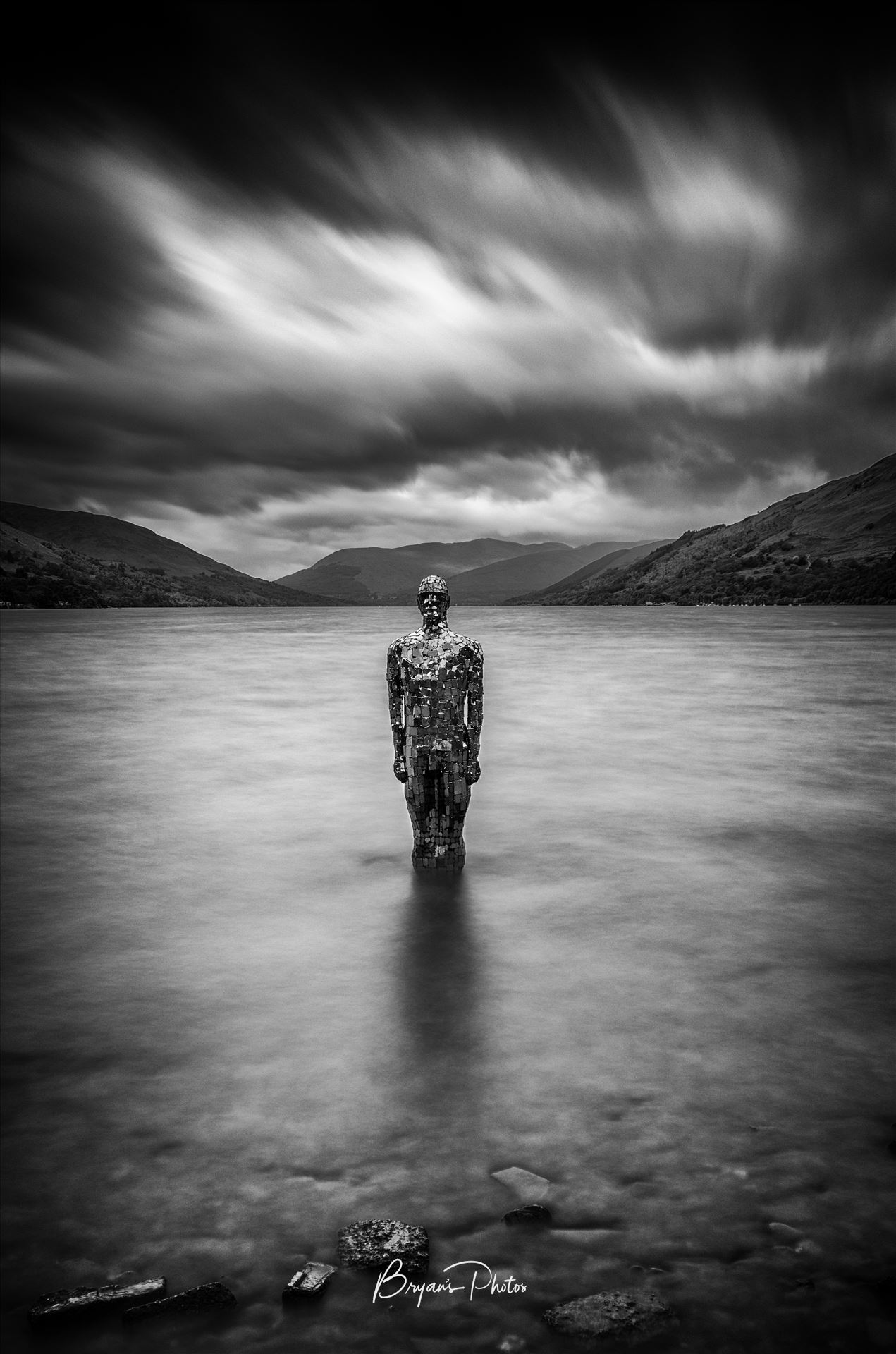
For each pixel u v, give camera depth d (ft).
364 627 321.32
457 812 26.76
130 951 20.86
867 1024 16.87
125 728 61.21
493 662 126.82
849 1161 12.55
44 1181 12.23
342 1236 11.02
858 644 177.99
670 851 29.53
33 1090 14.60
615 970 19.49
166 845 30.83
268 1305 10.10
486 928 22.20
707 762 46.65
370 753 50.39
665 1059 15.49
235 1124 13.55
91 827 33.40
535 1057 15.53
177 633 258.78
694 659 132.26
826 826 33.01
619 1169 12.38
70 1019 17.24
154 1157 12.75
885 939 21.36
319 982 18.90
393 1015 17.30
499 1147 12.88
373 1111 13.84
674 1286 10.30
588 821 33.86
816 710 69.41
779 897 24.66
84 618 483.10
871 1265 10.61
